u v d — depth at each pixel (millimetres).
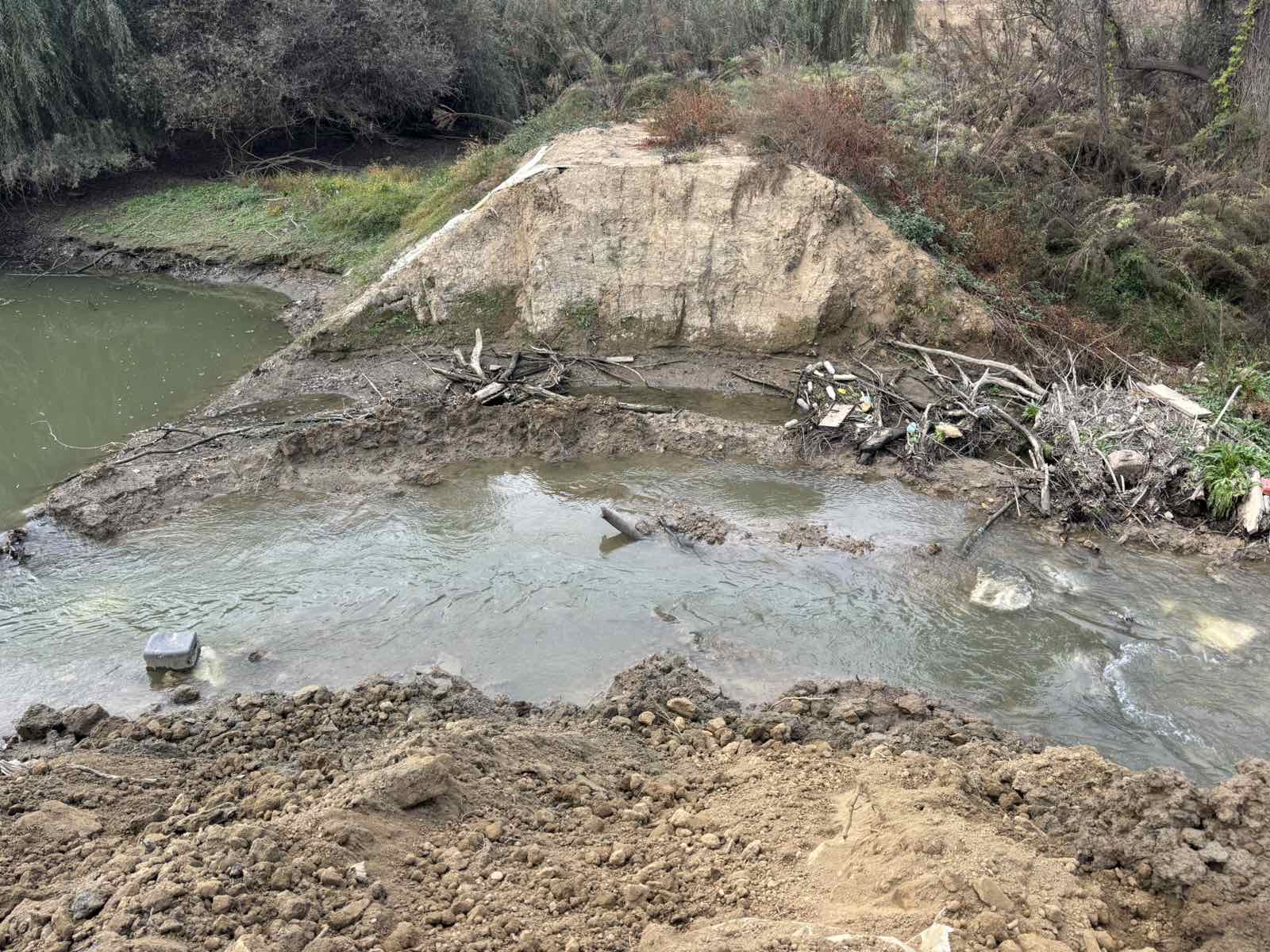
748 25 25234
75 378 16172
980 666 8969
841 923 5117
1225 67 19078
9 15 21500
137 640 9430
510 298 16672
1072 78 18906
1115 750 7934
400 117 27891
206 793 6957
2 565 10703
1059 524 11320
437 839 5914
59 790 6855
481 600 9945
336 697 8398
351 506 11766
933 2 26562
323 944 4832
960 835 5832
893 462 12750
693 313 16234
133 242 22312
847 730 7879
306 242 21438
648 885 5570
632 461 12930
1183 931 5355
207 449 13133
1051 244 17328
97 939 4879
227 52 23344
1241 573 10438
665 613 9727
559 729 7773
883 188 16766
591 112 20562
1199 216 16359
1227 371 14227
